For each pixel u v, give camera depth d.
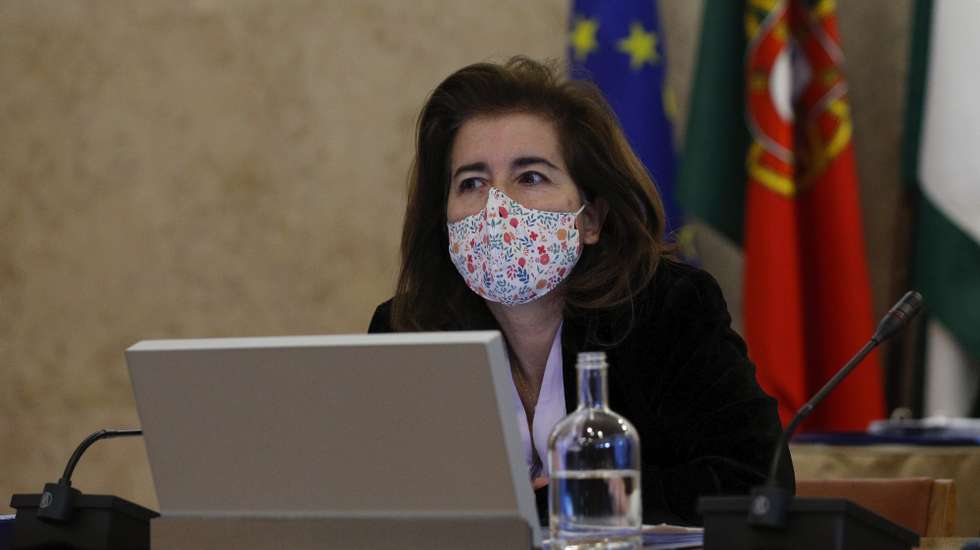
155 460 4.84
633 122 13.90
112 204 17.34
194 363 4.70
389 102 16.64
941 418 12.37
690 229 14.05
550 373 7.05
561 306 7.14
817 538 4.37
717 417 6.42
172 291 17.09
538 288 6.80
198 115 17.14
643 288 6.92
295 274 16.78
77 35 17.53
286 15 16.95
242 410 4.67
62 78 17.56
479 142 6.91
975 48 13.29
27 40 17.66
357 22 16.73
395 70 16.64
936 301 13.25
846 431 12.48
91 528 5.19
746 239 13.52
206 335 16.98
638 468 4.68
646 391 6.77
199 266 17.03
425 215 7.44
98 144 17.41
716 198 13.76
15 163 17.64
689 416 6.57
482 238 6.78
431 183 7.40
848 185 13.59
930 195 13.41
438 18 16.52
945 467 9.63
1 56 17.73
